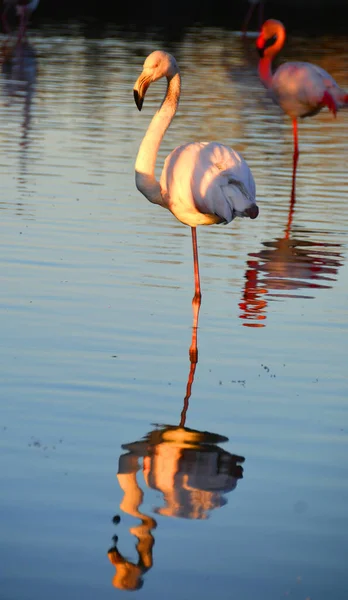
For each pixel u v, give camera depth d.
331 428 12.05
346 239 22.00
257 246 21.08
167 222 22.75
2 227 20.95
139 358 14.09
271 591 8.58
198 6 84.56
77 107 37.06
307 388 13.33
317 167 29.81
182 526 9.57
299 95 30.28
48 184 25.30
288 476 10.71
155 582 8.62
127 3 83.81
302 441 11.64
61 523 9.50
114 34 62.47
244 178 15.66
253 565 8.95
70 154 29.03
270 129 35.44
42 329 15.01
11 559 8.86
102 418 11.98
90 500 9.97
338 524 9.73
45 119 34.34
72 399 12.51
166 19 74.31
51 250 19.50
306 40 63.59
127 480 10.41
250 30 69.75
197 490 10.28
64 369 13.48
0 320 15.27
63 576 8.66
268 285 18.14
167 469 10.73
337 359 14.51
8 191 24.28
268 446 11.45
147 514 9.75
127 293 17.11
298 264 19.72
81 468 10.63
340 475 10.79
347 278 18.91
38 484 10.23
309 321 16.17
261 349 14.75
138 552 9.05
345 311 16.81
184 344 14.80
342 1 91.06
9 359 13.70
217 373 13.70
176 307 16.55
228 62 51.62
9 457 10.80
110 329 15.22
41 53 52.16
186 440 11.48
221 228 22.59
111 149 30.06
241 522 9.69
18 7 57.31
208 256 20.00
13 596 8.32
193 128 33.50
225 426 11.95
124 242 20.56
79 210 22.98
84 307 16.19
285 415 12.38
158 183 16.45
